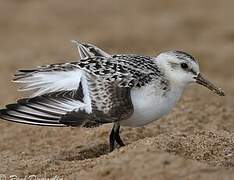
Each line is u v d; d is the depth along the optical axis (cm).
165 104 1176
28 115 1094
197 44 2491
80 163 1134
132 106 1121
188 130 1427
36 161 1221
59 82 1152
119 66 1161
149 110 1149
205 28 2681
